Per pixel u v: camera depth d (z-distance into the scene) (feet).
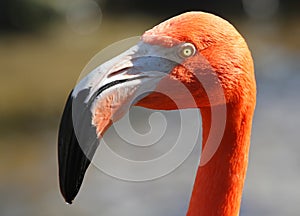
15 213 34.22
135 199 35.22
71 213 33.91
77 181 12.35
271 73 57.00
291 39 69.62
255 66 59.57
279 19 77.25
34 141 44.78
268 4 80.28
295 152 40.88
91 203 34.91
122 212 33.65
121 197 35.47
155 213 33.50
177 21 13.29
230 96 13.48
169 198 35.14
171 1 82.07
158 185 36.76
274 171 38.42
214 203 14.02
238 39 13.50
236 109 13.65
